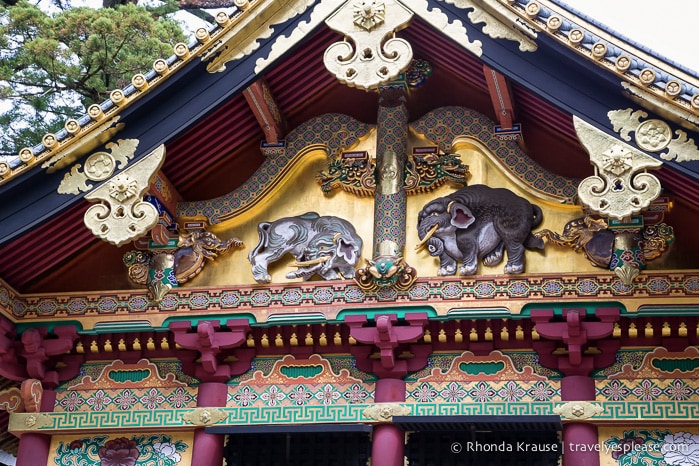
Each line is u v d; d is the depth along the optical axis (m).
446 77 17.41
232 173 17.70
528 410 15.78
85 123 15.98
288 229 16.86
